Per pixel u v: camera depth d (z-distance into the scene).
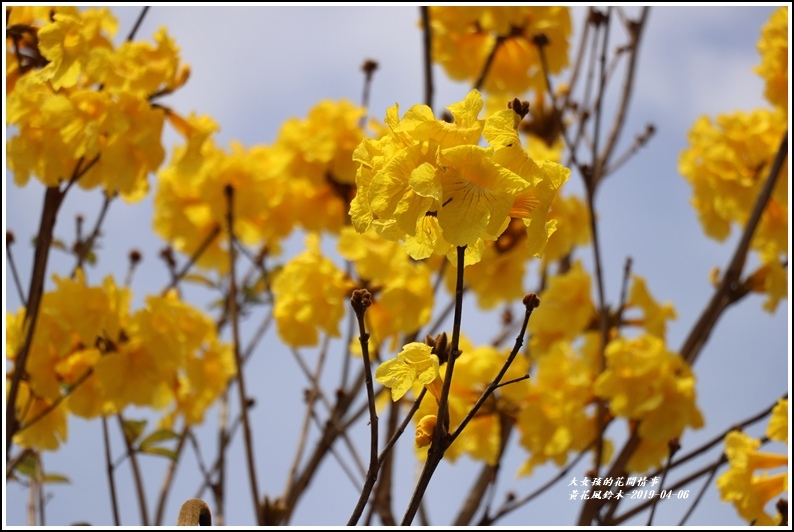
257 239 5.27
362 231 1.69
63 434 3.87
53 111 3.35
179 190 4.96
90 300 3.78
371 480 1.72
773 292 4.24
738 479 3.44
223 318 5.11
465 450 4.05
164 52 3.64
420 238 1.75
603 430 3.92
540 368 4.32
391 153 1.71
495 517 3.87
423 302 3.97
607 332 4.16
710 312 4.25
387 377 1.77
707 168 4.78
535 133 5.16
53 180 3.34
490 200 1.65
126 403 3.74
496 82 5.14
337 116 5.10
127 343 3.83
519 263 4.88
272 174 4.92
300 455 4.23
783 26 4.56
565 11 4.91
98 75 3.39
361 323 1.77
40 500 3.73
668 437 3.92
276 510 3.83
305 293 4.07
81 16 3.56
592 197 4.27
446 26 4.93
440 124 1.70
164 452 3.79
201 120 3.82
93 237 3.83
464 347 3.99
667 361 4.02
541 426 4.11
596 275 4.23
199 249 4.80
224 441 4.39
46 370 3.76
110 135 3.50
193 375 4.15
